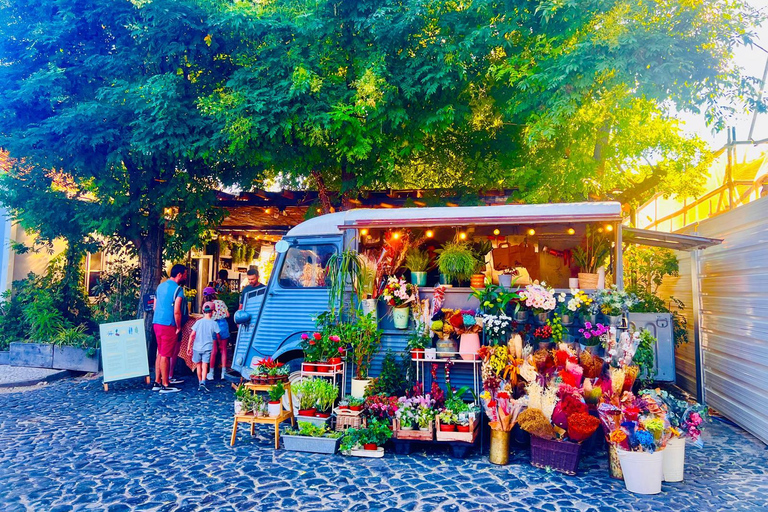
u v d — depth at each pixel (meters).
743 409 6.14
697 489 4.22
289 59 7.86
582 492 4.12
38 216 8.84
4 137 8.05
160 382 8.52
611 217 5.22
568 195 9.12
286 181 12.50
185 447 5.27
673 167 9.51
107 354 8.06
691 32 6.75
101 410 6.82
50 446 5.25
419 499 3.95
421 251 6.39
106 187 8.80
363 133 8.24
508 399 4.79
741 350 6.20
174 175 9.23
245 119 7.57
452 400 5.18
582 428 4.40
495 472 4.58
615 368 4.91
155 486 4.20
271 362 5.57
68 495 4.00
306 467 4.69
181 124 8.02
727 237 6.73
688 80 6.72
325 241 6.42
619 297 5.11
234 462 4.81
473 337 5.36
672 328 7.37
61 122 7.77
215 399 7.51
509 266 6.93
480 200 10.34
